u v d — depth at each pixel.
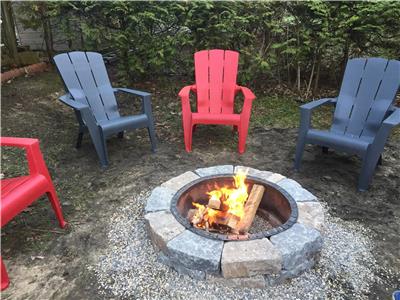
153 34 4.30
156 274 1.92
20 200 1.92
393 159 3.19
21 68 5.10
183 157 3.27
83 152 3.34
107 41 4.29
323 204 2.56
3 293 1.84
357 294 1.81
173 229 1.93
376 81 2.96
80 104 2.93
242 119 3.19
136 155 3.31
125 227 2.31
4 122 3.77
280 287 1.81
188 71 4.61
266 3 3.96
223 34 4.14
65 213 2.48
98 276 1.94
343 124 3.03
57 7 4.10
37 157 2.09
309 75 4.57
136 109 4.27
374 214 2.46
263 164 3.14
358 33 3.86
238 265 1.72
